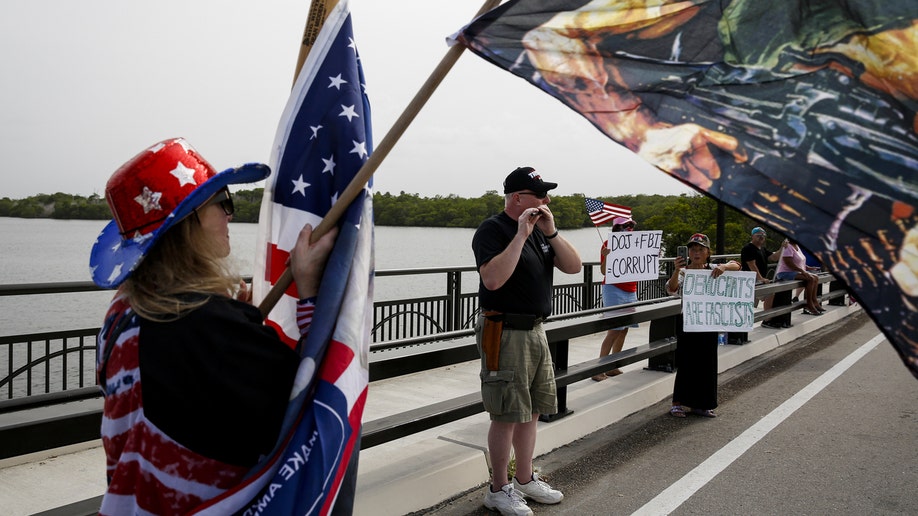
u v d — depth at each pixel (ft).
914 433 19.21
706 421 20.39
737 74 4.94
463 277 38.52
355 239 5.67
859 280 4.46
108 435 5.00
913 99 4.48
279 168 6.57
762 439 18.63
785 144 4.77
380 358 12.79
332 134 6.48
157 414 4.74
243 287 6.26
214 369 4.75
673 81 5.08
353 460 5.77
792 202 4.69
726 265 20.42
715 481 15.53
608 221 28.60
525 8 5.35
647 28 5.17
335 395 5.22
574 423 18.54
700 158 4.94
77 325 23.39
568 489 15.02
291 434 5.12
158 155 5.12
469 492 14.55
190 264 5.12
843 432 19.30
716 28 5.04
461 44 5.41
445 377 24.23
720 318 20.04
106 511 4.82
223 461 4.83
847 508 14.14
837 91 4.68
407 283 40.65
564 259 13.42
